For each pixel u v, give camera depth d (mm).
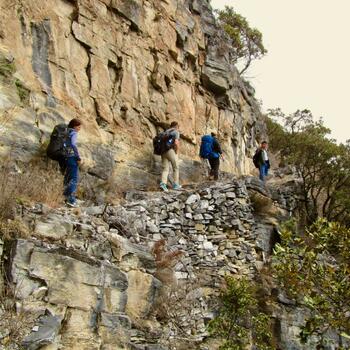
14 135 10734
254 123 22266
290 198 14820
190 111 17062
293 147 20906
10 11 12109
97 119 13664
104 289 7758
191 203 11898
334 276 7109
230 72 19859
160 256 10000
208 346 9094
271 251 12266
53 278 7277
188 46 17703
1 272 6969
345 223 18016
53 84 12672
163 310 8914
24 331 6633
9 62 11383
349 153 19641
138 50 15547
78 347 7133
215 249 11477
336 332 10461
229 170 18625
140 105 15094
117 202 11820
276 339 10281
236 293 9102
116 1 15125
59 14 13469
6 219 7555
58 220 8031
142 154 14375
